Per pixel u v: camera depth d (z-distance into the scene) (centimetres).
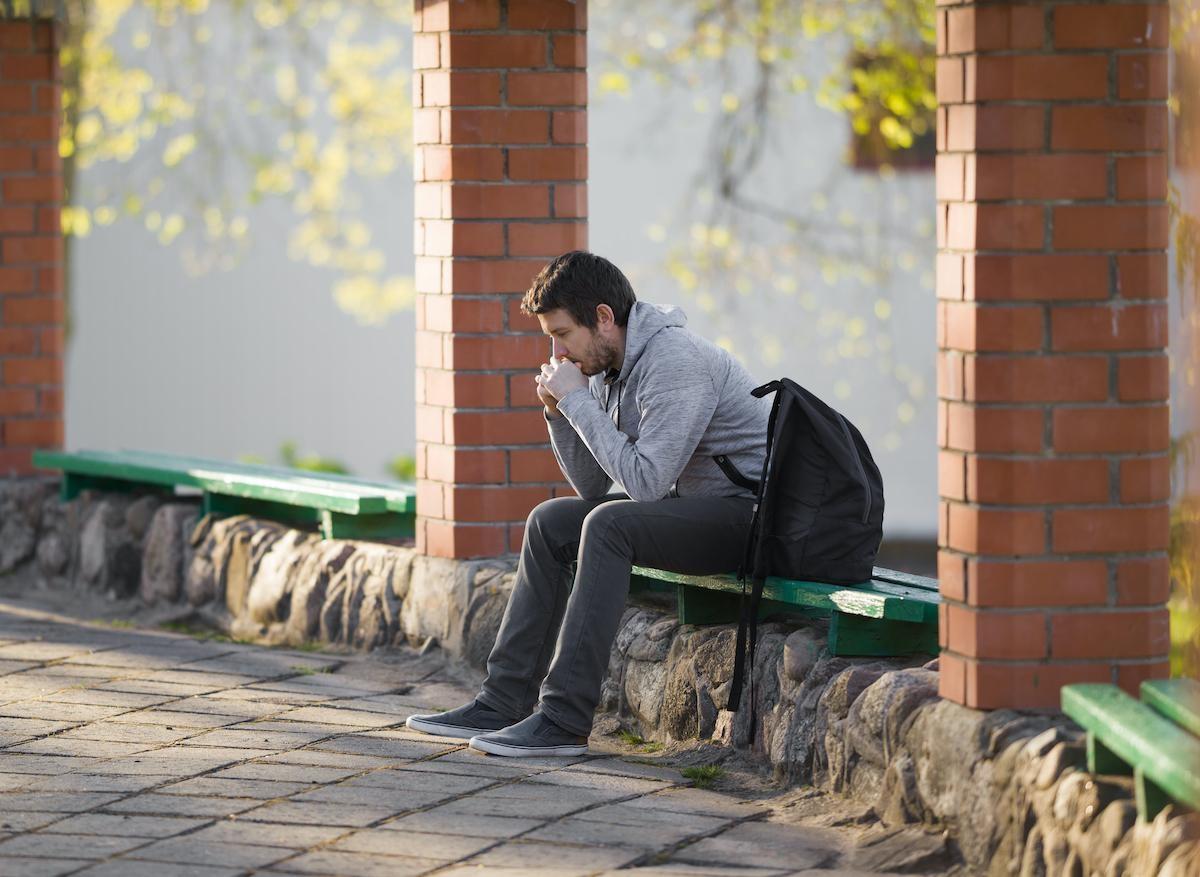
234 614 1516
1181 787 690
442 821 938
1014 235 876
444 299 1329
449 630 1328
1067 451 884
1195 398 879
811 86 2580
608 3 2719
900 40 2427
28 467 1777
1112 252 880
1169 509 896
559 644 1087
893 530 2903
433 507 1358
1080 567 888
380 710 1200
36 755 1062
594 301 1101
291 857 870
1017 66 870
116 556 1636
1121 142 876
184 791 985
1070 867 793
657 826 938
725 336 2908
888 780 930
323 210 3158
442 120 1315
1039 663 888
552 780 1027
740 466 1106
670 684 1129
